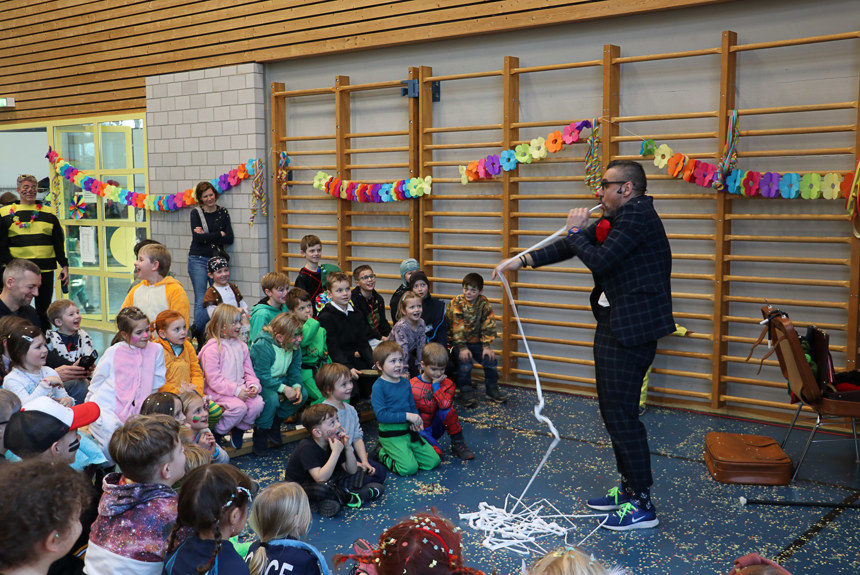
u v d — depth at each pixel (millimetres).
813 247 4656
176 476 2221
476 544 3113
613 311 3174
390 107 6469
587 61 5270
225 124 7398
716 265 4895
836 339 4633
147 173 8156
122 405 3582
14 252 5945
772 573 1396
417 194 6133
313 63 6891
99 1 8305
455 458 4191
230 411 4078
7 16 9266
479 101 5938
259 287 7348
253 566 2117
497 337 5828
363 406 5094
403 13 6113
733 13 4801
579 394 5480
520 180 5641
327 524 3311
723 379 4965
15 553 1367
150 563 2041
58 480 1440
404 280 5629
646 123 5199
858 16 4387
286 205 7281
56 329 4172
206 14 7418
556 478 3850
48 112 9023
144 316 3676
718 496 3586
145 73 8008
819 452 4180
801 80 4605
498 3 5602
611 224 3234
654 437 4473
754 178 4637
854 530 3191
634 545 3080
